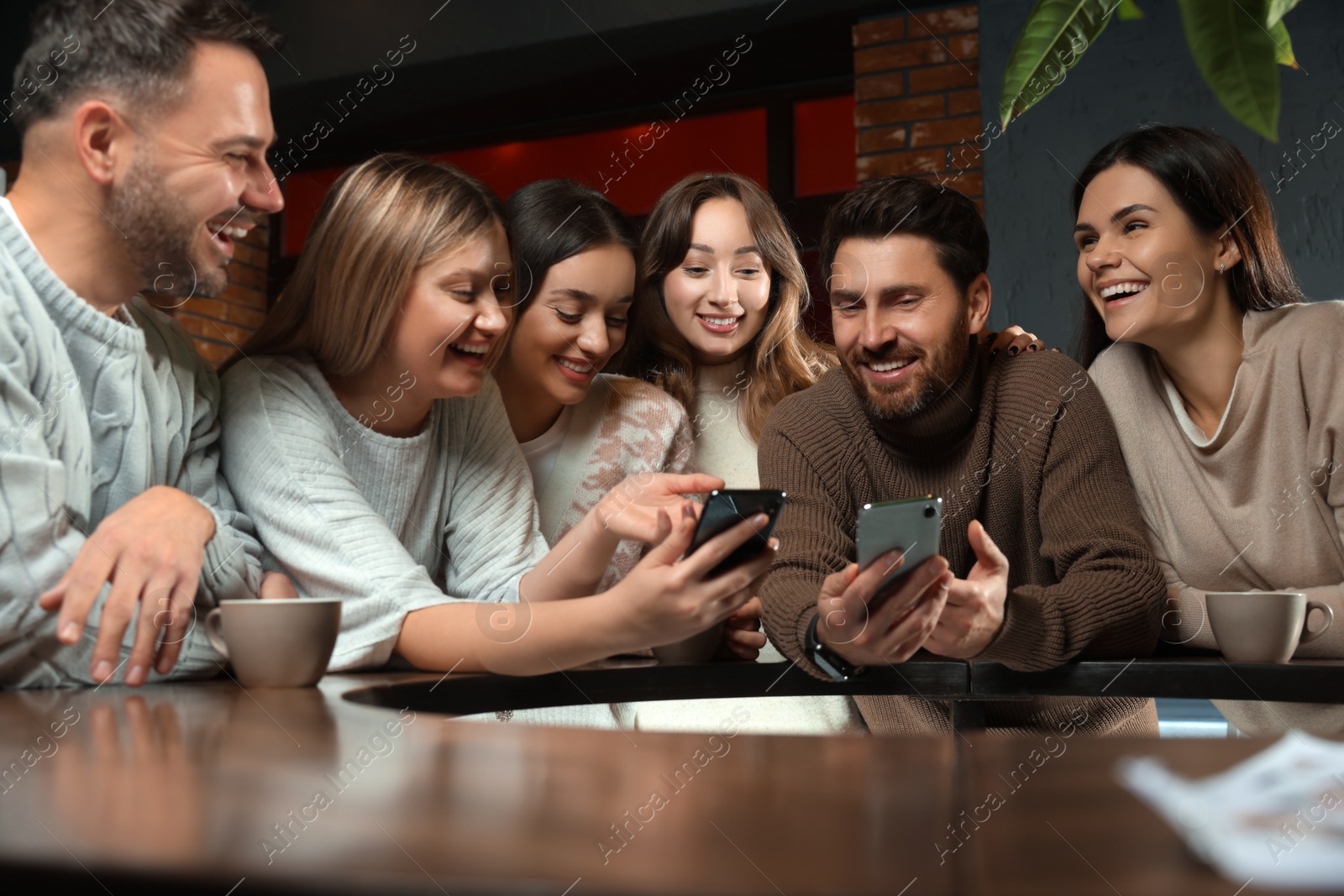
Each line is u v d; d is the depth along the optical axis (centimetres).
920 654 113
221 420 107
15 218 85
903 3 304
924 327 124
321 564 99
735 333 165
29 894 27
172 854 27
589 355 144
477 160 389
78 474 87
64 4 85
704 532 83
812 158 348
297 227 404
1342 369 118
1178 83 277
